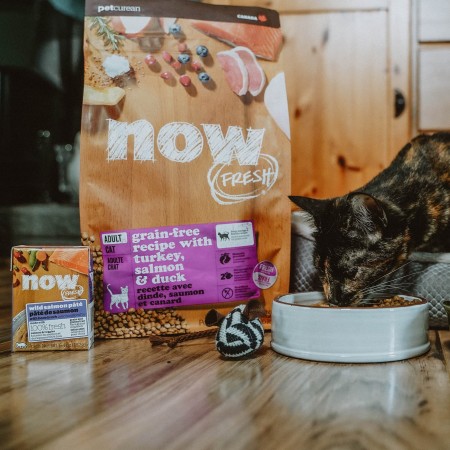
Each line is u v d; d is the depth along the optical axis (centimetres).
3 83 312
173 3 123
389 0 200
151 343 113
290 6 205
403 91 202
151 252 120
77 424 71
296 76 207
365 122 205
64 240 294
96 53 120
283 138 126
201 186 122
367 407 76
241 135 124
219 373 93
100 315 120
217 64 124
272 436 66
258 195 124
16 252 109
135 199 120
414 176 143
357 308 98
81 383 88
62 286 110
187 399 80
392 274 133
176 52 123
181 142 122
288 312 103
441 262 127
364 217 127
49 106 318
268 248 124
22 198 323
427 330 106
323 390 83
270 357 104
